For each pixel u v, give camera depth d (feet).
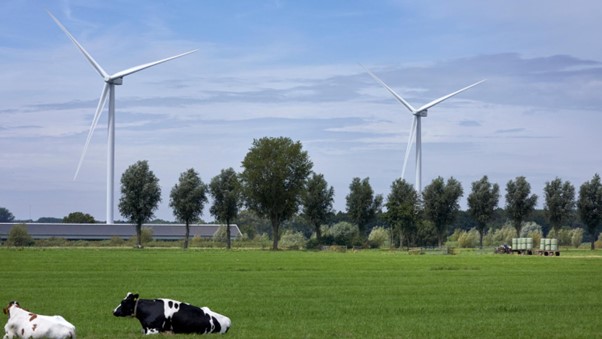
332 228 634.02
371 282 192.44
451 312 133.28
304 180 553.64
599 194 586.04
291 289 171.32
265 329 110.32
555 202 590.96
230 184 567.59
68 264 259.80
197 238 654.53
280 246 580.71
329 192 601.62
